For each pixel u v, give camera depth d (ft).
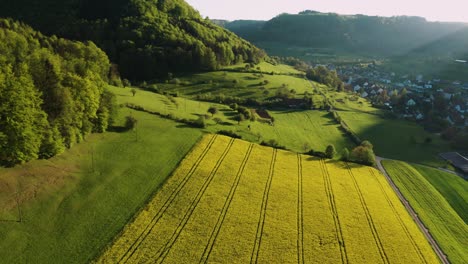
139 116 275.18
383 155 325.42
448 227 207.72
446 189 264.72
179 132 263.49
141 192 183.52
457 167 319.68
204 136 265.34
